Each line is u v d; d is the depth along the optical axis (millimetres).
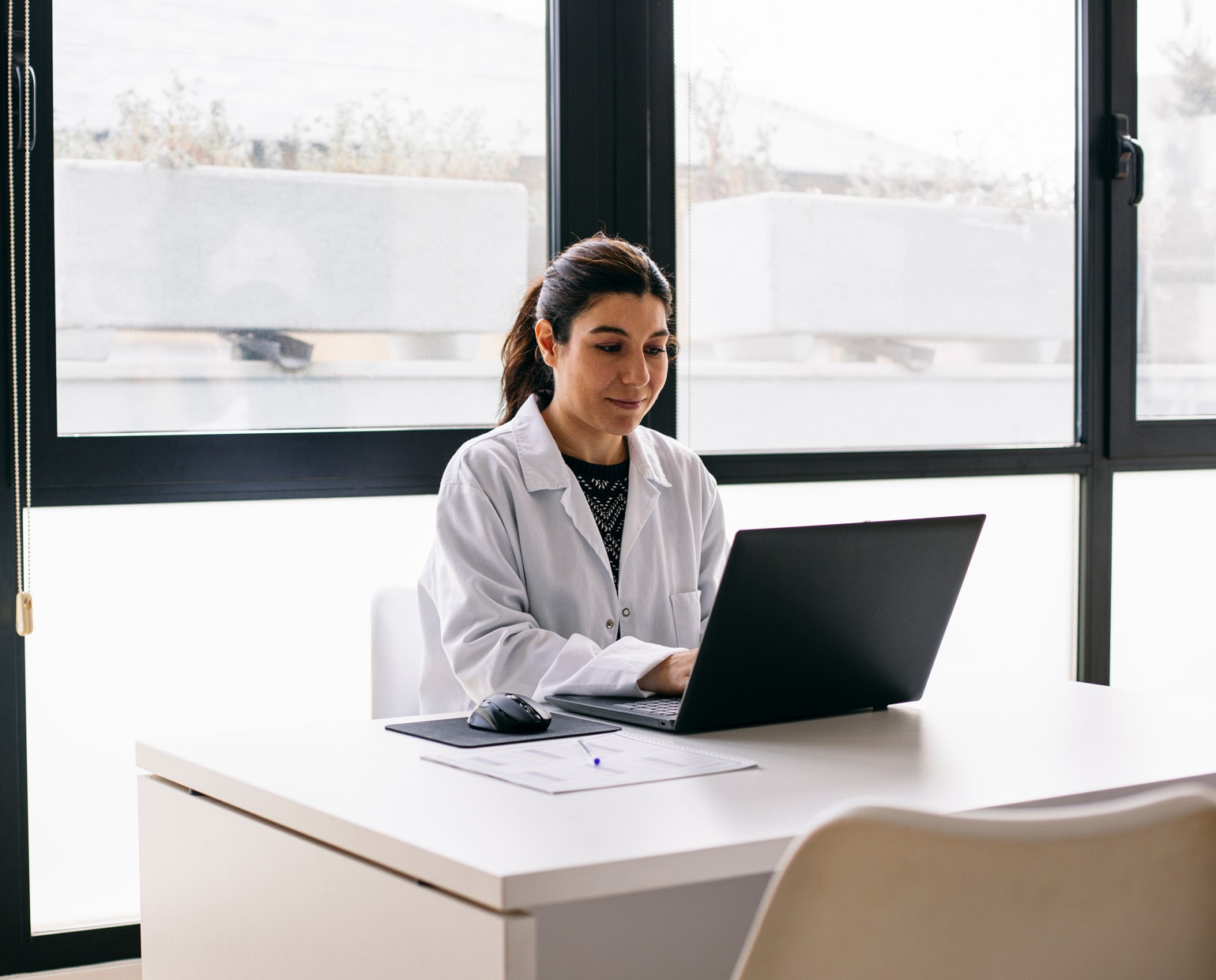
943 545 1427
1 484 2053
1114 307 2867
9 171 2051
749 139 2559
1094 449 2857
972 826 714
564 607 1808
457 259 2367
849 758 1228
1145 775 1164
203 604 2209
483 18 2365
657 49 2457
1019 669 2846
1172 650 2977
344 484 2256
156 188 2168
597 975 917
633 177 2441
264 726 2248
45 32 2078
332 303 2285
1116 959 776
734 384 2562
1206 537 2979
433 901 915
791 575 1301
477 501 1769
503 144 2389
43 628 2115
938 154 2736
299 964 1079
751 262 2570
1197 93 2943
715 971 970
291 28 2244
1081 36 2842
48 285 2084
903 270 2715
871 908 719
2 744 2068
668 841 931
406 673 1868
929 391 2748
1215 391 2975
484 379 2395
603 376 1773
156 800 1304
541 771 1155
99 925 2154
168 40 2168
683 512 1968
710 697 1335
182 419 2193
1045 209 2836
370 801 1059
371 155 2303
